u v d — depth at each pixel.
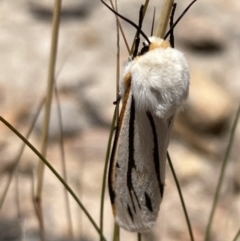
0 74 0.41
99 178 0.30
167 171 0.31
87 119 0.35
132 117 0.15
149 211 0.15
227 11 0.50
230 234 0.26
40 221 0.20
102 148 0.32
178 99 0.14
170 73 0.14
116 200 0.15
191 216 0.28
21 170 0.29
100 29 0.47
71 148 0.32
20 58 0.43
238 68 0.43
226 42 0.46
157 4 0.49
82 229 0.26
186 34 0.45
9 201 0.26
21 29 0.47
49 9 0.49
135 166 0.15
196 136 0.35
